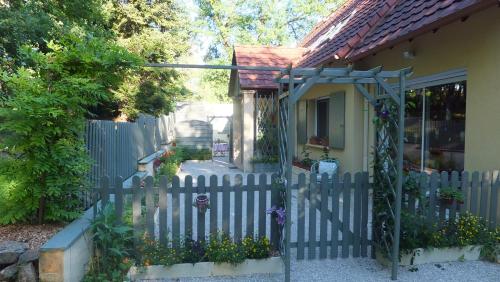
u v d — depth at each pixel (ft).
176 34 48.57
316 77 11.71
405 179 12.91
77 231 11.13
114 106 42.60
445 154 17.38
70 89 11.68
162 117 44.88
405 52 18.31
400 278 11.97
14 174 11.87
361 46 20.95
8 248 10.56
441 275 12.13
